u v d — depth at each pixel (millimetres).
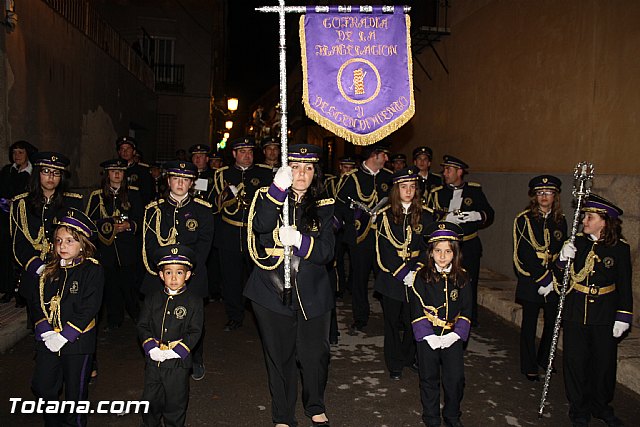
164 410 4289
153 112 20906
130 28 23031
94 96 13305
